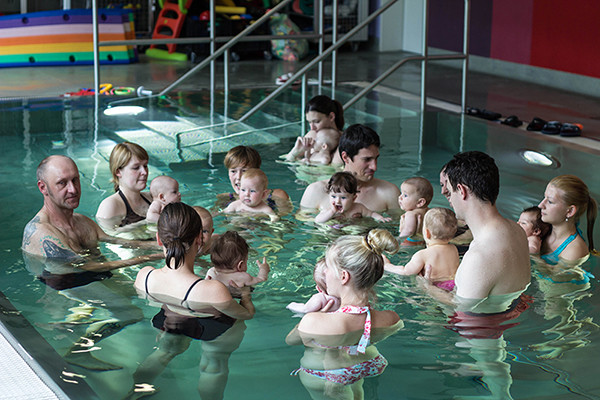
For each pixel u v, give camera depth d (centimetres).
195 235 281
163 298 280
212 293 277
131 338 247
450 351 240
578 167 515
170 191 380
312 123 509
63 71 946
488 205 277
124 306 273
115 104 706
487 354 239
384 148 552
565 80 906
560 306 278
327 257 253
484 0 1029
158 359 233
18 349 238
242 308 272
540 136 598
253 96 778
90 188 432
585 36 866
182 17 1072
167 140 568
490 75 1015
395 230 370
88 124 617
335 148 510
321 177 470
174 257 277
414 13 1212
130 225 373
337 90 826
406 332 253
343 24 1212
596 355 238
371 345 243
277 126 630
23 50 972
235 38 738
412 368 228
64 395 208
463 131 621
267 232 364
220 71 988
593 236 369
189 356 235
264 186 389
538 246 340
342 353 237
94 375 221
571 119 706
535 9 939
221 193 430
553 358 237
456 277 288
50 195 331
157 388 215
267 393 213
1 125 603
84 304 275
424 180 363
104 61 1018
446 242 313
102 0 1089
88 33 1004
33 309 270
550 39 923
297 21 1206
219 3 1142
